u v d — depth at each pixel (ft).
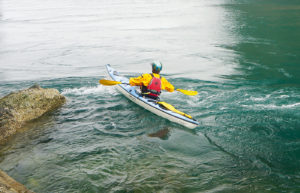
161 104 17.22
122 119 16.56
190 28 56.49
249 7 92.17
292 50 37.78
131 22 65.62
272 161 12.20
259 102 19.44
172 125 15.99
